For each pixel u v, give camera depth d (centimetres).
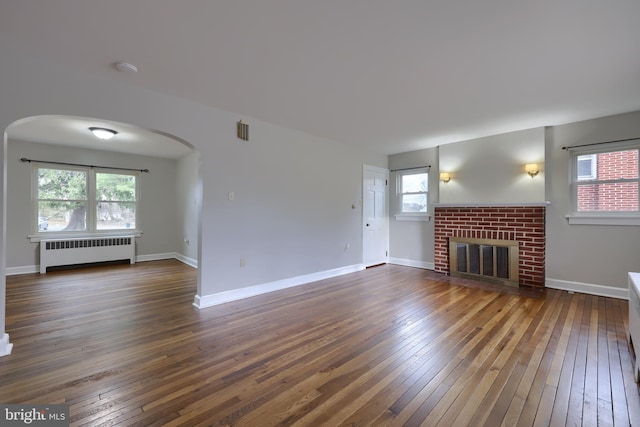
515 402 169
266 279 394
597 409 163
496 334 261
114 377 193
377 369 205
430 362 214
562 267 398
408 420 155
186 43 208
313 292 394
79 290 400
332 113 355
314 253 458
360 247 540
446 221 496
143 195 627
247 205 372
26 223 504
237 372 201
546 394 176
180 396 174
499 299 360
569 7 168
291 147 424
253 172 378
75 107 246
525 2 164
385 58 228
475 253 462
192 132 320
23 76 224
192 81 269
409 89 285
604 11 171
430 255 541
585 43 205
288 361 215
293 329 272
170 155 620
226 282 353
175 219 674
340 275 494
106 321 289
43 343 240
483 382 189
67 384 184
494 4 167
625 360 215
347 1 165
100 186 579
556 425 151
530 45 208
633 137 346
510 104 322
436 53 221
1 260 219
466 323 286
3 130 216
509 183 434
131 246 599
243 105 332
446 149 504
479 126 404
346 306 337
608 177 371
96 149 563
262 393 178
